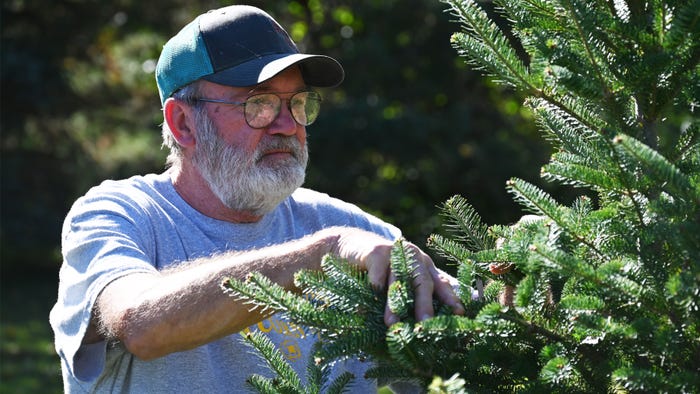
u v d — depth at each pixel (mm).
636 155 2531
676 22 2752
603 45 2975
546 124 3123
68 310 3580
